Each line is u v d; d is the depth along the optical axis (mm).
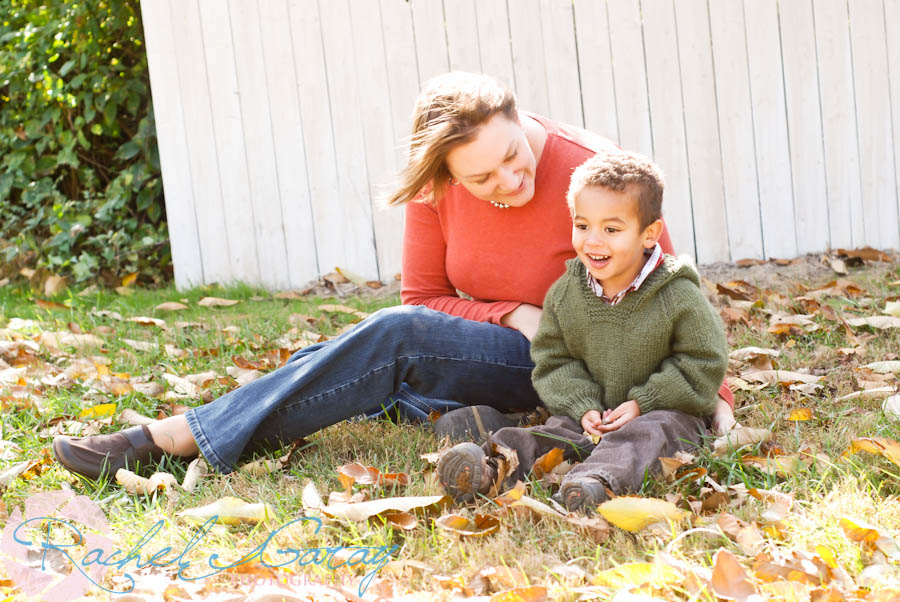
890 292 3910
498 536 1973
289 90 4859
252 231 4992
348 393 2451
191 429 2412
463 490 2115
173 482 2342
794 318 3557
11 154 5727
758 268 4625
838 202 4707
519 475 2266
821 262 4613
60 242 5348
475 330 2555
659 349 2342
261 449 2531
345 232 4949
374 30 4766
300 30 4805
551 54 4691
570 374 2441
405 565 1885
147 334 4117
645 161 2295
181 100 4914
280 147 4914
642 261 2373
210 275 5051
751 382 3002
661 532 1932
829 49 4605
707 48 4629
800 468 2209
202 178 4977
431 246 2770
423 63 4770
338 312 4355
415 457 2502
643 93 4680
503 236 2564
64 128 5867
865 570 1747
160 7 4844
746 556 1834
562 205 2516
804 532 1885
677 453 2199
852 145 4664
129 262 5410
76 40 5578
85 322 4328
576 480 2035
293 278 5008
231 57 4859
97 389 3209
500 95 2281
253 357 3611
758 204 4723
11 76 5645
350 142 4871
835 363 3156
